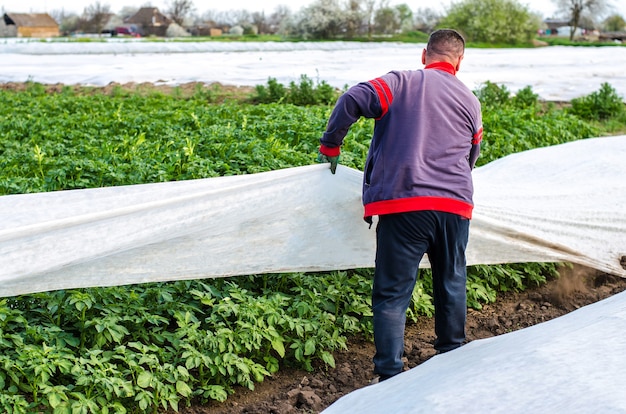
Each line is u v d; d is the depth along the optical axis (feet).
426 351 16.56
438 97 13.62
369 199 13.47
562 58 92.99
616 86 62.95
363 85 13.53
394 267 13.41
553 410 8.99
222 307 15.01
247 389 14.98
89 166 22.11
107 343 14.84
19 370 13.20
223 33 272.31
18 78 72.54
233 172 21.93
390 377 13.25
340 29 154.51
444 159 13.35
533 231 17.67
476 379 10.20
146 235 14.71
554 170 22.13
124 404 13.44
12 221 14.87
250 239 15.56
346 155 22.72
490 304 19.81
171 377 13.75
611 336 10.61
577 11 201.98
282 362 15.92
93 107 44.06
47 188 21.45
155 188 16.17
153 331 15.08
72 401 12.66
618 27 255.70
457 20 152.87
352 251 16.29
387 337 13.30
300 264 16.05
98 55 109.09
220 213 15.24
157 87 64.49
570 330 11.35
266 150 24.06
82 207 15.56
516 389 9.67
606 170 21.58
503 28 147.74
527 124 33.19
